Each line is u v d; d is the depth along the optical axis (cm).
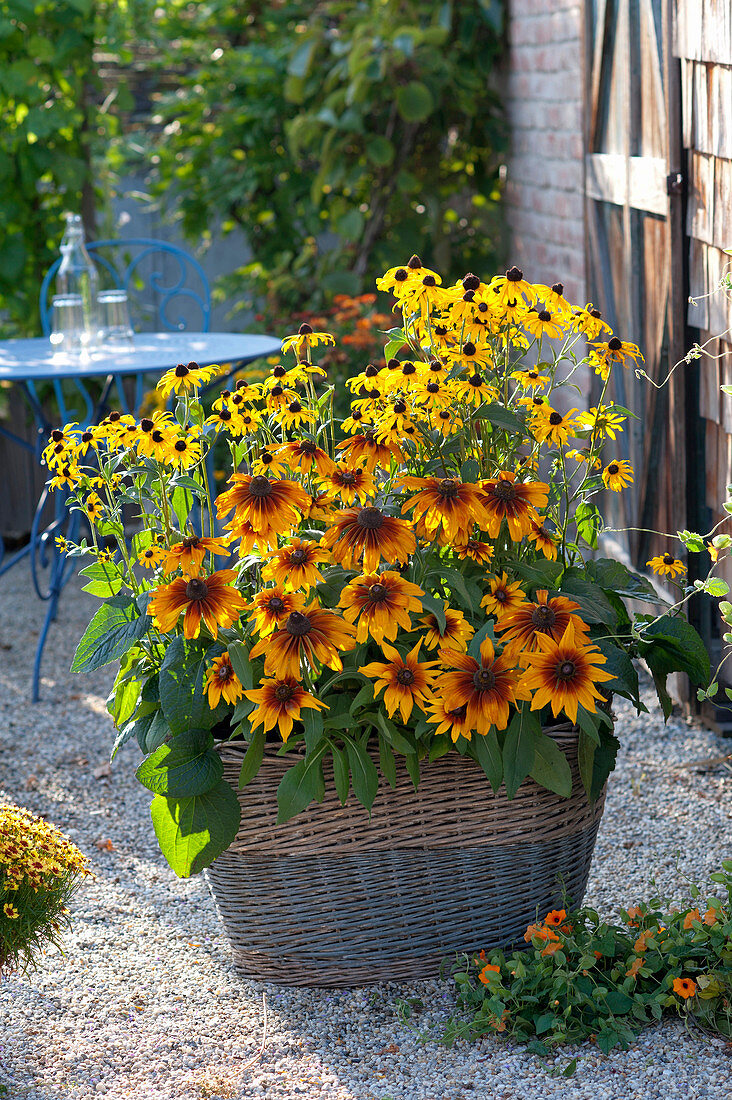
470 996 181
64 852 179
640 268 327
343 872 187
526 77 480
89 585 202
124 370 333
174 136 609
